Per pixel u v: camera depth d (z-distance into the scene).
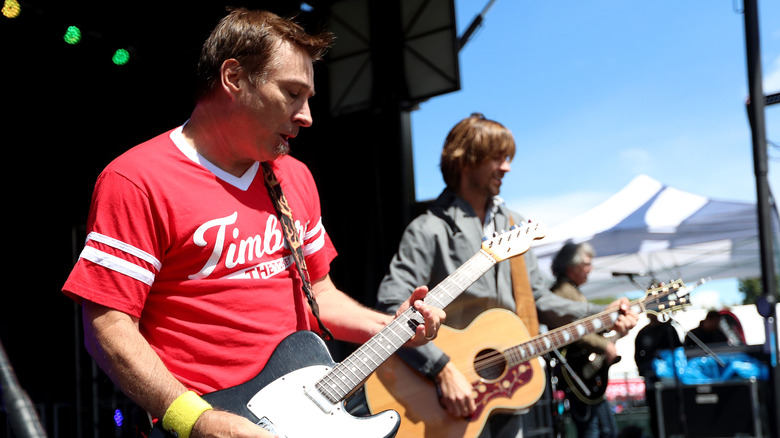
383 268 7.70
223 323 1.56
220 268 1.57
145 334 1.58
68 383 8.66
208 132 1.61
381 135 7.73
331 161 8.24
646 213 7.55
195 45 7.57
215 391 1.52
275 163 1.79
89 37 7.43
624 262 7.86
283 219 1.71
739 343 5.56
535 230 2.16
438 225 2.81
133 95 8.11
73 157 8.69
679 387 5.37
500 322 2.80
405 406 2.57
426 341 1.83
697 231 7.41
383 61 7.54
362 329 1.85
